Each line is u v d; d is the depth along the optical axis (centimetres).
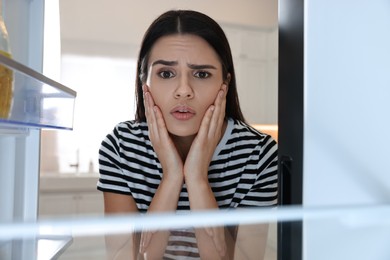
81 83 271
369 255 34
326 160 34
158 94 84
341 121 34
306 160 34
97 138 281
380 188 35
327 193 34
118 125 101
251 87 274
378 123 35
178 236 43
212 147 87
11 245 42
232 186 94
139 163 96
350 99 35
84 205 251
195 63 81
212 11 266
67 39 259
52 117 57
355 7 35
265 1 273
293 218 31
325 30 34
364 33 35
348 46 34
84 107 276
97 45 265
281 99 36
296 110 34
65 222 26
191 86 83
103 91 276
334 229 34
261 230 41
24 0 60
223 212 29
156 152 88
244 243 42
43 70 63
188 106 84
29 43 62
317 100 34
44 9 63
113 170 95
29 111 49
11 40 57
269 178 94
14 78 43
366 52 35
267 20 275
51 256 42
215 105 85
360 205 34
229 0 267
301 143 34
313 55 34
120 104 281
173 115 85
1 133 46
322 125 34
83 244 42
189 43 81
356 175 35
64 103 59
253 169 94
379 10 35
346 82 34
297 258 34
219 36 83
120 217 26
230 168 94
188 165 86
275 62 275
